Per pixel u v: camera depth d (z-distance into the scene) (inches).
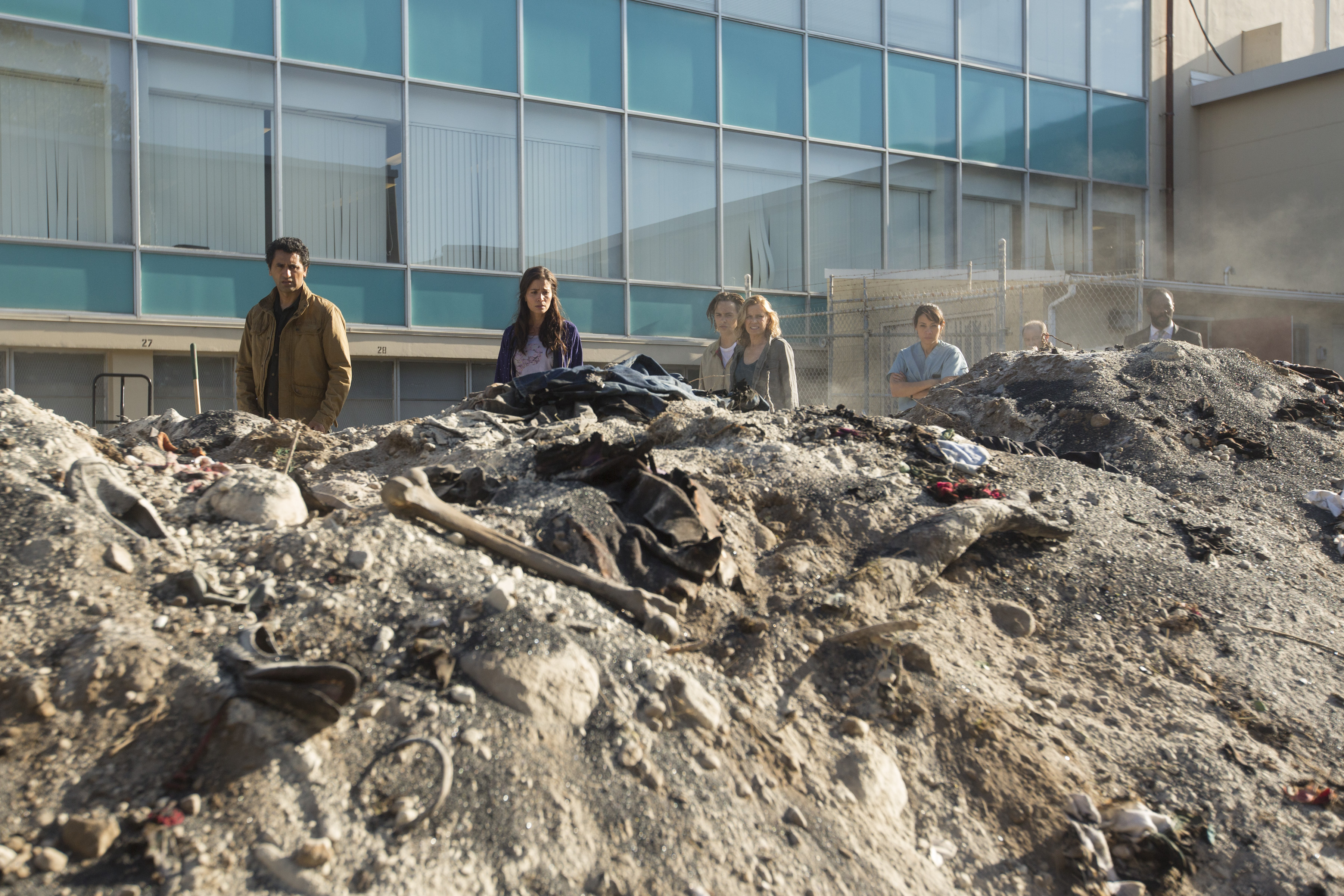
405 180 425.7
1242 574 155.5
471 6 436.8
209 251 386.9
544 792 82.2
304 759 78.0
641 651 102.1
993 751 106.7
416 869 73.4
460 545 113.0
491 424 183.3
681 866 81.0
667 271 488.7
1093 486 180.2
